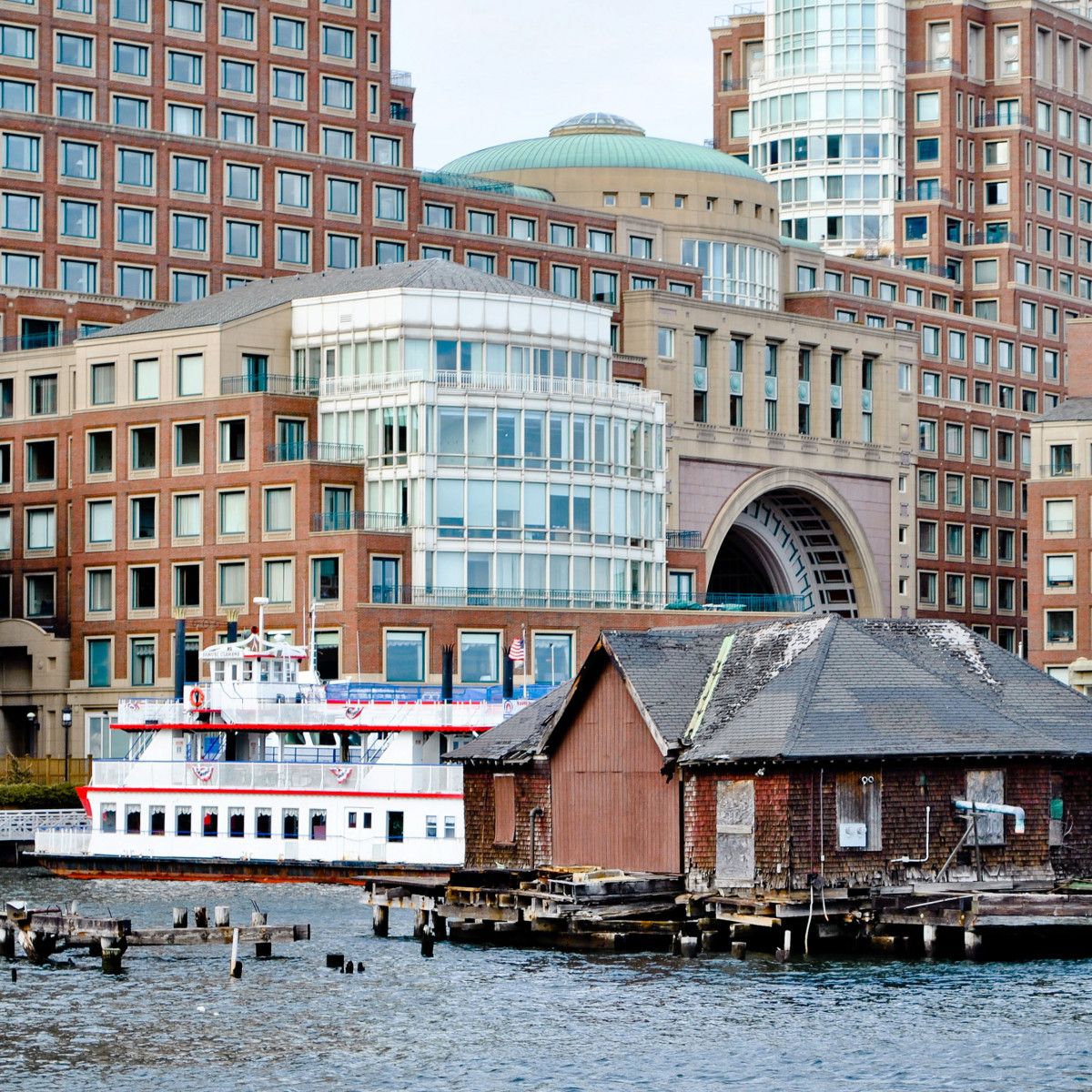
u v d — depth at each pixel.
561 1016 116.94
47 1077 105.88
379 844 178.00
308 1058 109.06
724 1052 108.88
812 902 130.38
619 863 142.25
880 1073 104.94
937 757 134.00
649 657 143.62
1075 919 127.12
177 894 174.25
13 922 138.25
